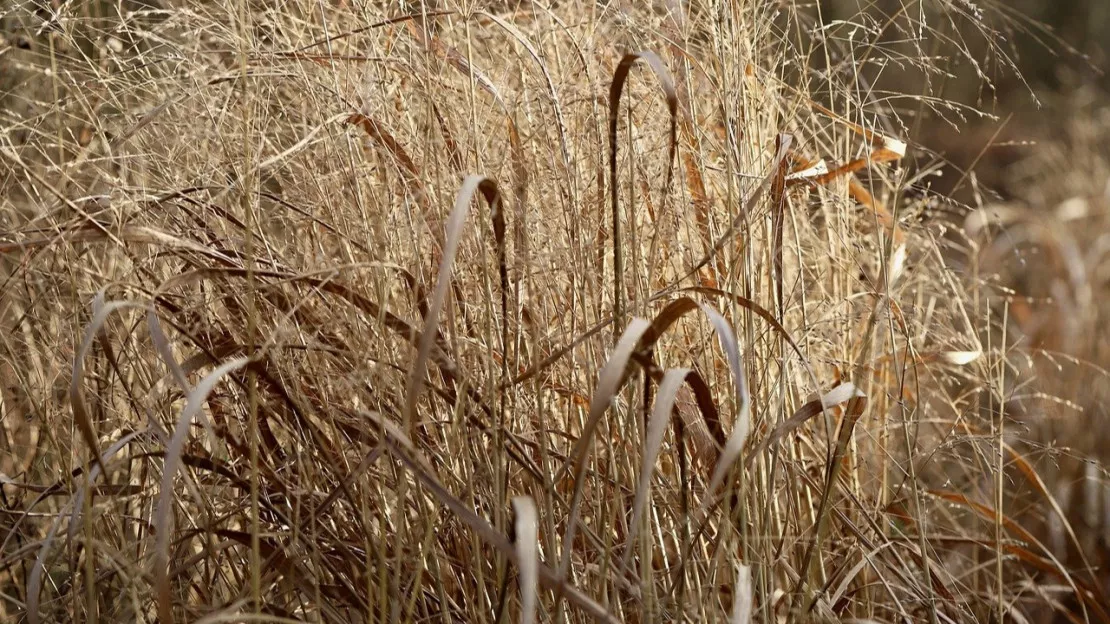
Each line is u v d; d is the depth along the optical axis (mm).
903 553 1602
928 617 1454
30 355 1472
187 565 1234
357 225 1382
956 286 1866
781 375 1323
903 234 1722
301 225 1481
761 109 1533
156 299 1295
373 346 1300
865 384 1622
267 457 1335
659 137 1429
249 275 1126
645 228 1458
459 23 1514
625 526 1285
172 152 1475
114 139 1461
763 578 1239
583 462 1012
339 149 1401
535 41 1518
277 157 1203
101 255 1598
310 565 1291
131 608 1358
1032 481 1776
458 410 1171
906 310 1600
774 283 1469
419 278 1278
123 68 1511
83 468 1163
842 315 1577
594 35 1507
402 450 1158
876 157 1598
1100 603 1732
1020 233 3367
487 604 1248
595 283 1364
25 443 1616
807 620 1290
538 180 1395
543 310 1363
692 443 1377
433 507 1252
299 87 1426
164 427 1351
